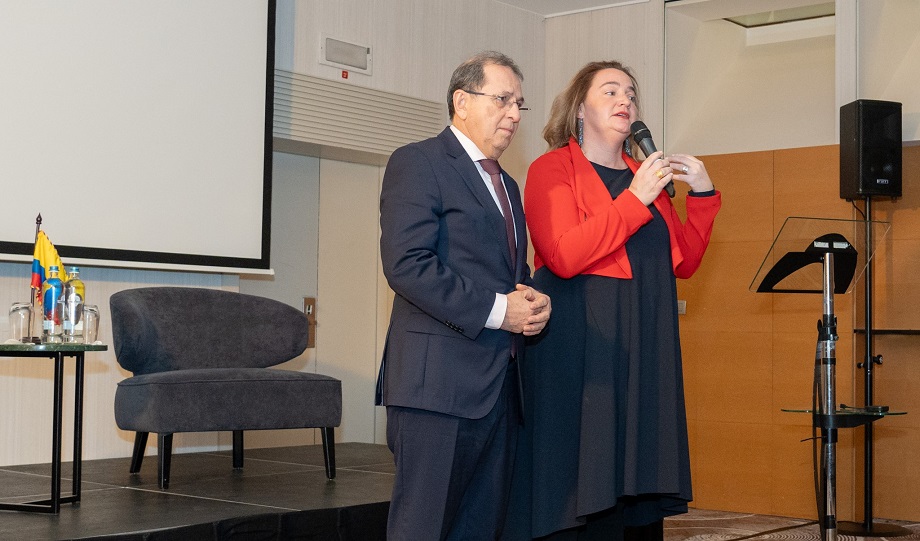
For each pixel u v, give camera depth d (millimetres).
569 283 2371
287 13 5531
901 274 5551
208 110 4992
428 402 2053
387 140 6043
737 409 5582
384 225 2129
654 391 2309
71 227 4453
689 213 2514
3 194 4234
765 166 5586
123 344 3965
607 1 6660
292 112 5531
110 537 2736
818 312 5348
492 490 2201
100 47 4574
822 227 3152
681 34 6520
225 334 4336
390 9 6070
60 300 3287
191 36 4930
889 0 5527
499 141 2232
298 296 5980
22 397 4484
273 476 4090
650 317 2338
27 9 4328
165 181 4809
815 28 6402
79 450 3334
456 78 2256
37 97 4355
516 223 2326
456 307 2033
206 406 3691
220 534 2971
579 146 2500
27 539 2686
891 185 5141
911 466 5527
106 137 4590
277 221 5875
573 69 6891
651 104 6492
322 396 3971
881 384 5629
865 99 5215
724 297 5652
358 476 4105
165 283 4977
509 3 6758
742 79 6535
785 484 5410
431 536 2055
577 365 2330
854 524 5195
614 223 2227
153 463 4551
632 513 2439
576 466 2295
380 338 6445
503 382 2148
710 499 5648
